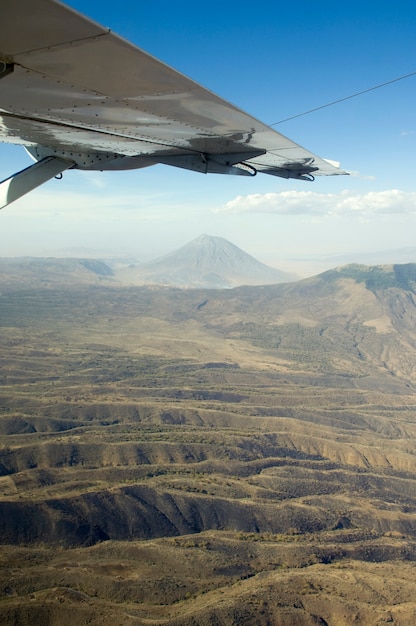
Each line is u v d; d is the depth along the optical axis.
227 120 7.33
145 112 6.91
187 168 9.95
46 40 4.71
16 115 7.52
